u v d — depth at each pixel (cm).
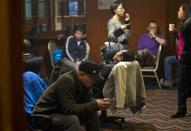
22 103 73
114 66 401
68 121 286
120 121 463
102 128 437
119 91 395
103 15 754
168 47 736
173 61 693
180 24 447
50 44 695
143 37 715
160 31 744
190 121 461
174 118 477
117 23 507
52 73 675
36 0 795
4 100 70
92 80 299
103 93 406
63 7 790
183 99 466
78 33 680
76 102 305
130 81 401
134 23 752
